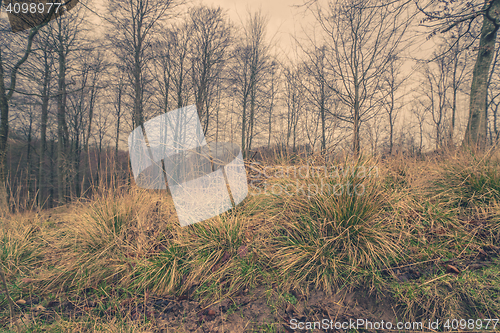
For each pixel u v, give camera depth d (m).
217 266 2.48
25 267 2.80
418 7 4.59
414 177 3.31
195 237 2.72
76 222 3.21
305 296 2.14
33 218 3.72
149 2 11.68
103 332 1.94
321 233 2.46
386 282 2.10
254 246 2.58
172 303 2.25
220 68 12.73
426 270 2.16
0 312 2.22
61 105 12.66
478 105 5.05
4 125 5.91
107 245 2.75
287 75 5.96
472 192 2.92
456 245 2.37
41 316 2.18
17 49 8.88
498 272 2.01
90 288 2.52
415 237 2.50
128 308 2.21
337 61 6.02
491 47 4.95
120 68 12.95
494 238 2.40
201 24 12.24
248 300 2.18
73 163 11.88
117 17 11.80
